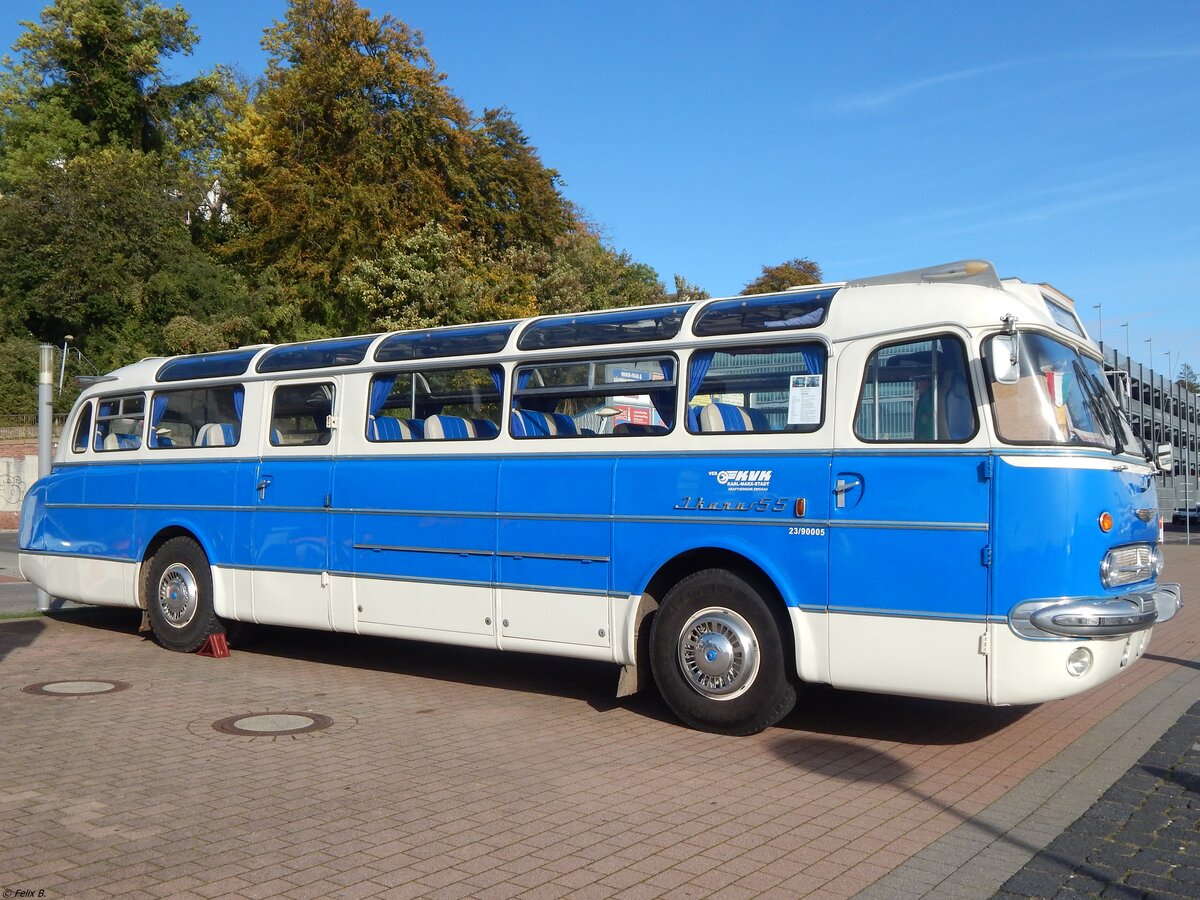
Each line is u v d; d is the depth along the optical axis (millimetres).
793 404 7371
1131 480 7145
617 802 5926
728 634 7406
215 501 10516
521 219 40188
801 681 7355
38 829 5391
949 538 6660
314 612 9688
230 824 5484
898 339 7016
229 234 42031
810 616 7078
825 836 5391
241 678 9469
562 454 8328
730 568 7602
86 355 36562
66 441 12266
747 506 7398
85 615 13242
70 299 36281
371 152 34688
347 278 33562
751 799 6004
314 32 36469
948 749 7148
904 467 6848
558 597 8219
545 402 8562
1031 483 6480
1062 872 4914
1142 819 5668
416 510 9070
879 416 7027
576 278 37844
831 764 6762
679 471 7742
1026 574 6430
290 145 36562
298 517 9867
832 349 7250
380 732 7523
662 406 7957
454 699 8688
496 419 8812
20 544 12641
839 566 6996
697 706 7516
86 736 7281
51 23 46188
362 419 9594
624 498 7965
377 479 9359
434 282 31469
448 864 4938
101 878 4730
